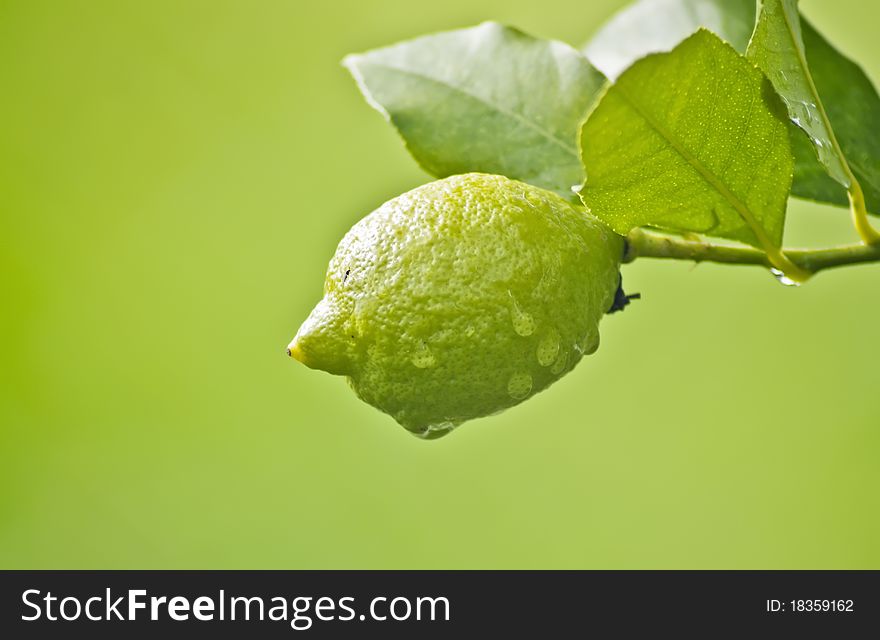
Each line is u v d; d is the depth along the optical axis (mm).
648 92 493
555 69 575
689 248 544
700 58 491
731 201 521
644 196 515
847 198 566
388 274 519
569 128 569
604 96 493
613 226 520
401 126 574
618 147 501
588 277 530
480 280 517
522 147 569
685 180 514
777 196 521
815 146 515
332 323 524
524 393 527
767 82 499
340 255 528
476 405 527
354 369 529
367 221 527
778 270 535
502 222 521
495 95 576
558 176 564
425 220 521
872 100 575
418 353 519
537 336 521
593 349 538
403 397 526
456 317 517
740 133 506
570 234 529
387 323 519
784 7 506
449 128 574
